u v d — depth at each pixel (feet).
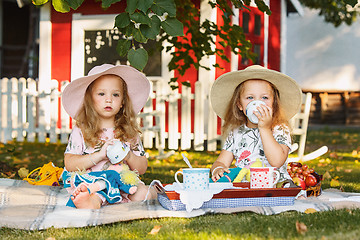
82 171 12.23
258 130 13.75
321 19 68.95
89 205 11.64
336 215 10.57
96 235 9.37
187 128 29.22
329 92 70.18
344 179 18.65
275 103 13.70
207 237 8.91
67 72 32.76
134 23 12.21
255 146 13.70
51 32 32.89
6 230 9.97
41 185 14.42
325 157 27.94
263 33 36.86
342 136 45.73
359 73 68.39
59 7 12.08
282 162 12.88
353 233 8.79
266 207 11.38
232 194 11.44
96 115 13.16
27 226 10.03
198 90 29.09
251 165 13.03
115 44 32.01
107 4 11.93
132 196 12.84
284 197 11.73
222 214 11.01
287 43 70.44
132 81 13.53
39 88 33.01
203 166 22.38
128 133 13.41
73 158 12.67
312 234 8.98
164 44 31.01
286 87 13.52
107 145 12.39
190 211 10.96
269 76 13.32
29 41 66.74
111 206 11.89
